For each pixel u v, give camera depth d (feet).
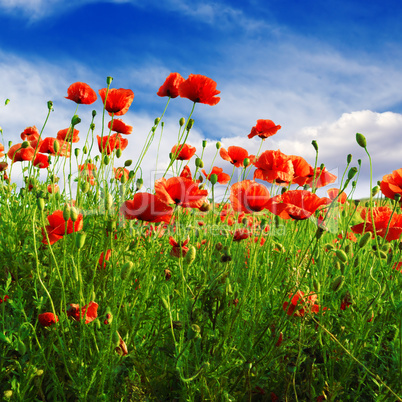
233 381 2.00
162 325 2.12
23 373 1.79
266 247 2.46
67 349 1.88
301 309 2.10
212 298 2.11
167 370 1.94
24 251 2.22
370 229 2.23
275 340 1.97
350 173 2.00
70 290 2.07
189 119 2.63
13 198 2.97
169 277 2.27
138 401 1.76
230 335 1.97
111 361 1.79
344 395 2.03
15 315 1.99
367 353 2.26
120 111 2.87
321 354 2.23
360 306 2.17
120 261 2.19
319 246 2.56
